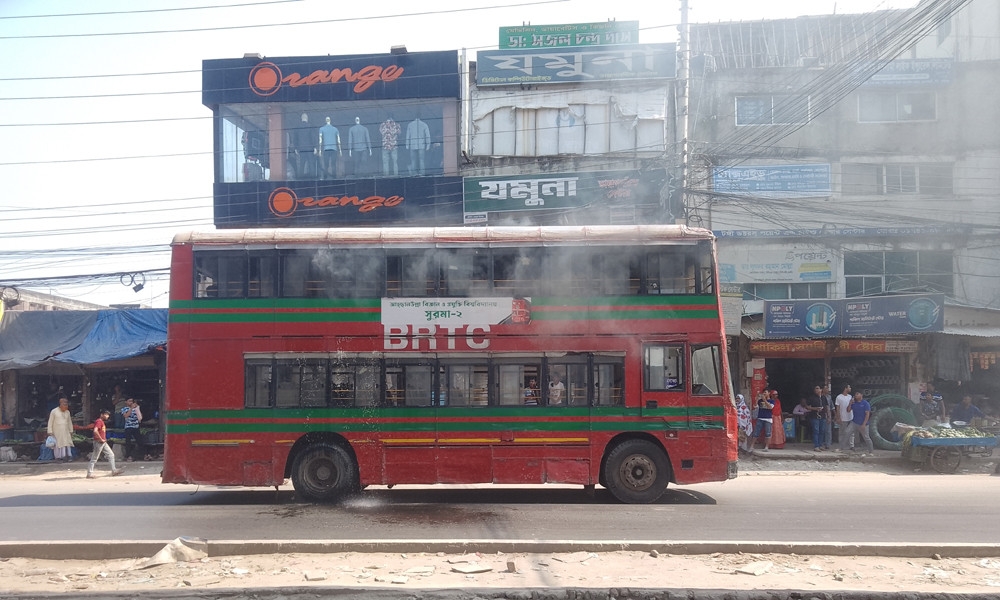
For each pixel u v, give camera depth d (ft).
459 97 70.28
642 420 37.96
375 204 69.67
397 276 38.70
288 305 38.50
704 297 38.50
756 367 66.03
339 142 71.41
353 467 38.19
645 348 38.37
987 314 65.31
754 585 21.70
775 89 71.56
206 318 38.50
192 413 38.06
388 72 70.08
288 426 38.01
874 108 72.02
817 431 61.16
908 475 51.19
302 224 69.97
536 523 31.99
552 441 37.93
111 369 68.28
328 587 21.24
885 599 20.70
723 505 36.94
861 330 60.44
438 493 41.81
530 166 69.77
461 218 69.36
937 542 27.58
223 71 70.59
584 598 21.04
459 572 23.18
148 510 36.58
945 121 71.82
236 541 25.99
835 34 76.69
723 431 37.83
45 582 22.71
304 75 70.44
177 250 38.83
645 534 29.45
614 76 69.41
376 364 38.37
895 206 71.10
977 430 53.93
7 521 33.71
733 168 71.15
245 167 71.15
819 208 70.74
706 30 77.41
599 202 68.23
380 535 29.53
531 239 38.78
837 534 29.48
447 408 38.11
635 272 38.65
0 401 67.92
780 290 71.05
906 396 65.36
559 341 38.27
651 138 69.00
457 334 38.29
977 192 71.05
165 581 22.56
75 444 63.05
